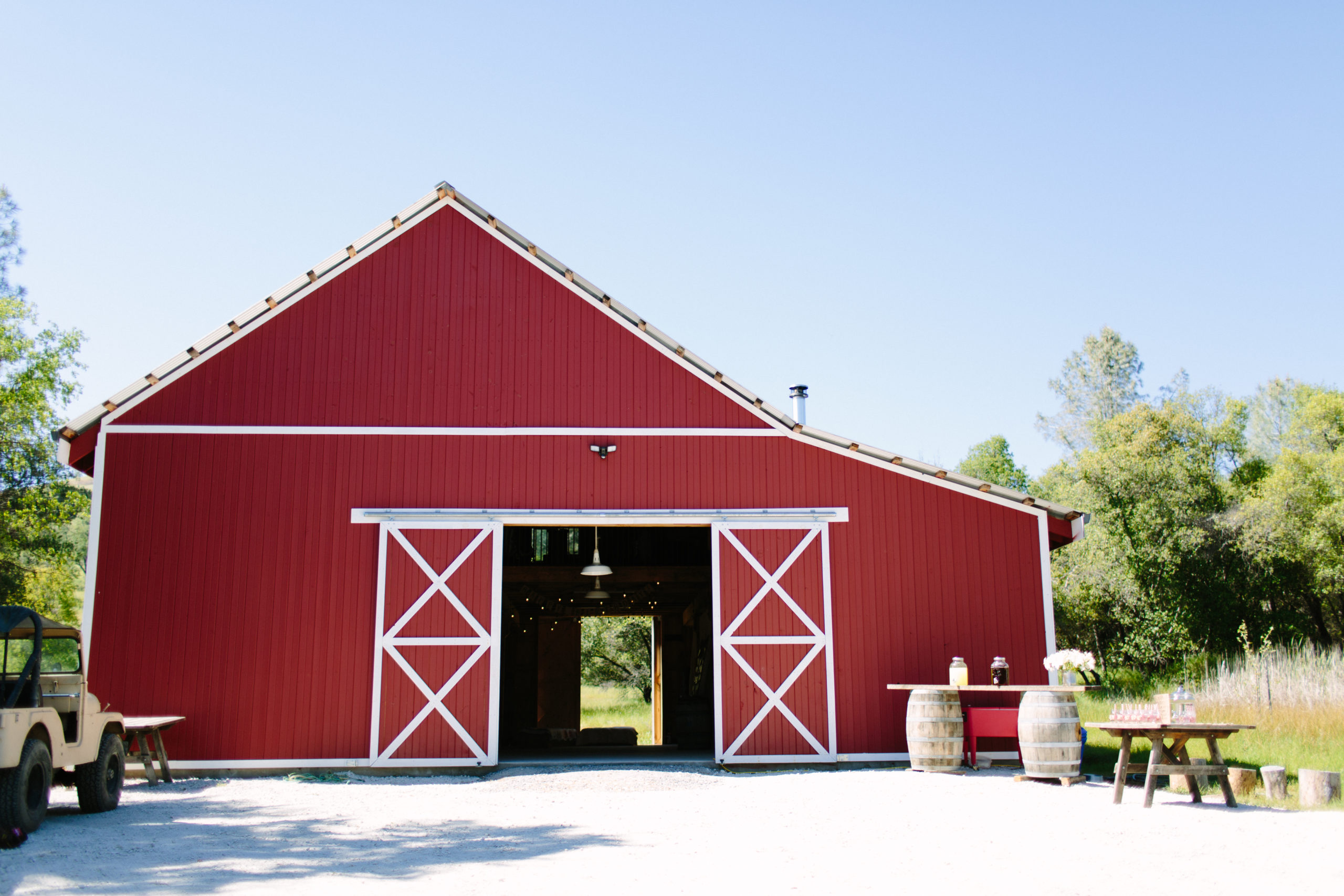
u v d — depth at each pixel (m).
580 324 12.71
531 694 20.61
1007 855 6.31
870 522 12.45
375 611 11.71
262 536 11.72
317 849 6.62
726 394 12.66
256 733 11.29
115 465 11.68
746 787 10.05
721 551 12.27
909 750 11.52
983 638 12.23
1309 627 26.53
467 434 12.28
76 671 8.51
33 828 7.16
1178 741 8.69
